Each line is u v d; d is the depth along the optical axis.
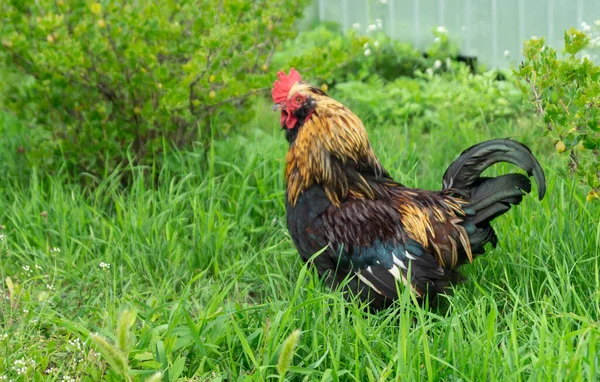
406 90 4.02
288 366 2.24
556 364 2.29
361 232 2.56
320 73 3.17
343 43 4.59
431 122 3.83
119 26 3.11
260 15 3.21
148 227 2.94
